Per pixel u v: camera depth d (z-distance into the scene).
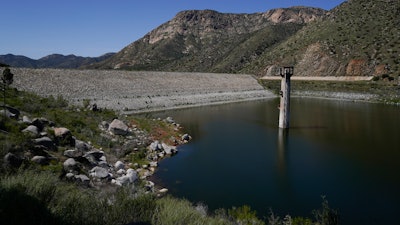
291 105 70.00
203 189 20.36
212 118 51.97
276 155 29.08
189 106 68.31
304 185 21.45
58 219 6.55
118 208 7.73
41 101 32.69
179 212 8.40
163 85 73.69
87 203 7.65
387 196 19.47
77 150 18.25
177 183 21.31
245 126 44.62
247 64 157.25
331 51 115.06
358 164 26.12
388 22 114.88
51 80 55.19
